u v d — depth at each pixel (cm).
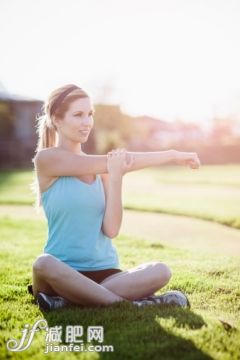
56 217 356
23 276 466
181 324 310
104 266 359
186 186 1504
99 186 365
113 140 3300
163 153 366
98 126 3778
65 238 355
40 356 279
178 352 273
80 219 352
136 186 1531
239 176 1889
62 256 356
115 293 345
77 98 355
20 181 1678
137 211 957
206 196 1180
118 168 354
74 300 341
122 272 355
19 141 3188
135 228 766
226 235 700
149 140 4031
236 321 331
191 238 679
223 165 3067
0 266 511
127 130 3894
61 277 329
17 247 621
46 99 368
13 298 393
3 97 3164
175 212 908
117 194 355
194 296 394
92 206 354
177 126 4559
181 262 516
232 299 388
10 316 347
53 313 339
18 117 3269
